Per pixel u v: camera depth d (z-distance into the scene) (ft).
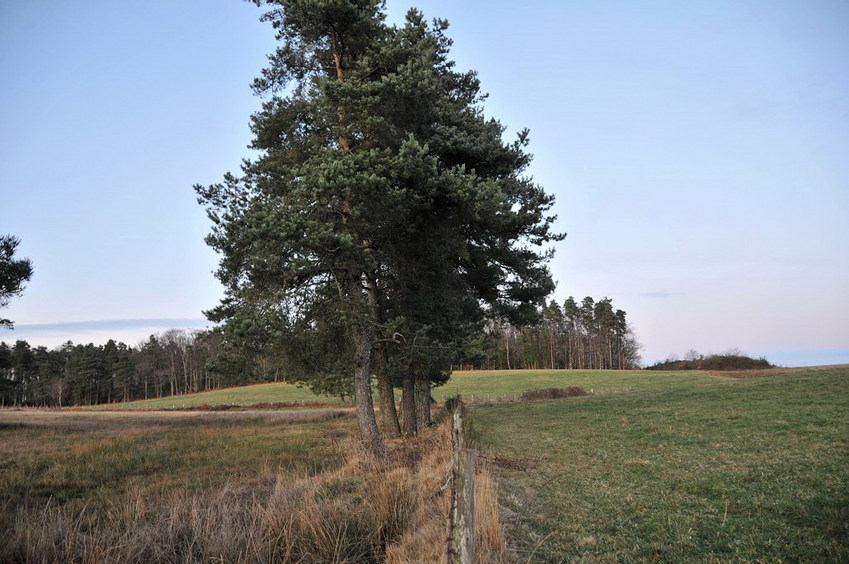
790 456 33.14
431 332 57.36
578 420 70.90
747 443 39.81
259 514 21.99
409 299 55.93
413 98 46.16
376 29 49.03
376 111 46.14
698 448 39.83
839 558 16.31
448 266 57.36
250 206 44.04
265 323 40.19
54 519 22.74
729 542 18.74
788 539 18.49
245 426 97.04
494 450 45.70
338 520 21.29
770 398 71.20
